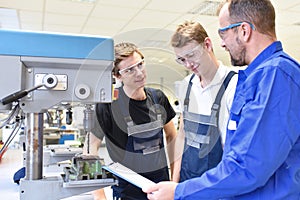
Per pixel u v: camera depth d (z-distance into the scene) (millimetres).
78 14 4793
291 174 994
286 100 950
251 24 1089
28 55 1044
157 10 4609
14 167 4230
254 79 1027
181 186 1055
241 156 949
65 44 1074
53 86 1078
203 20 4930
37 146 1137
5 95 1027
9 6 4441
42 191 1081
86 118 1422
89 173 1100
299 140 1006
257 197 1007
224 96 1442
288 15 4922
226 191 983
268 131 931
